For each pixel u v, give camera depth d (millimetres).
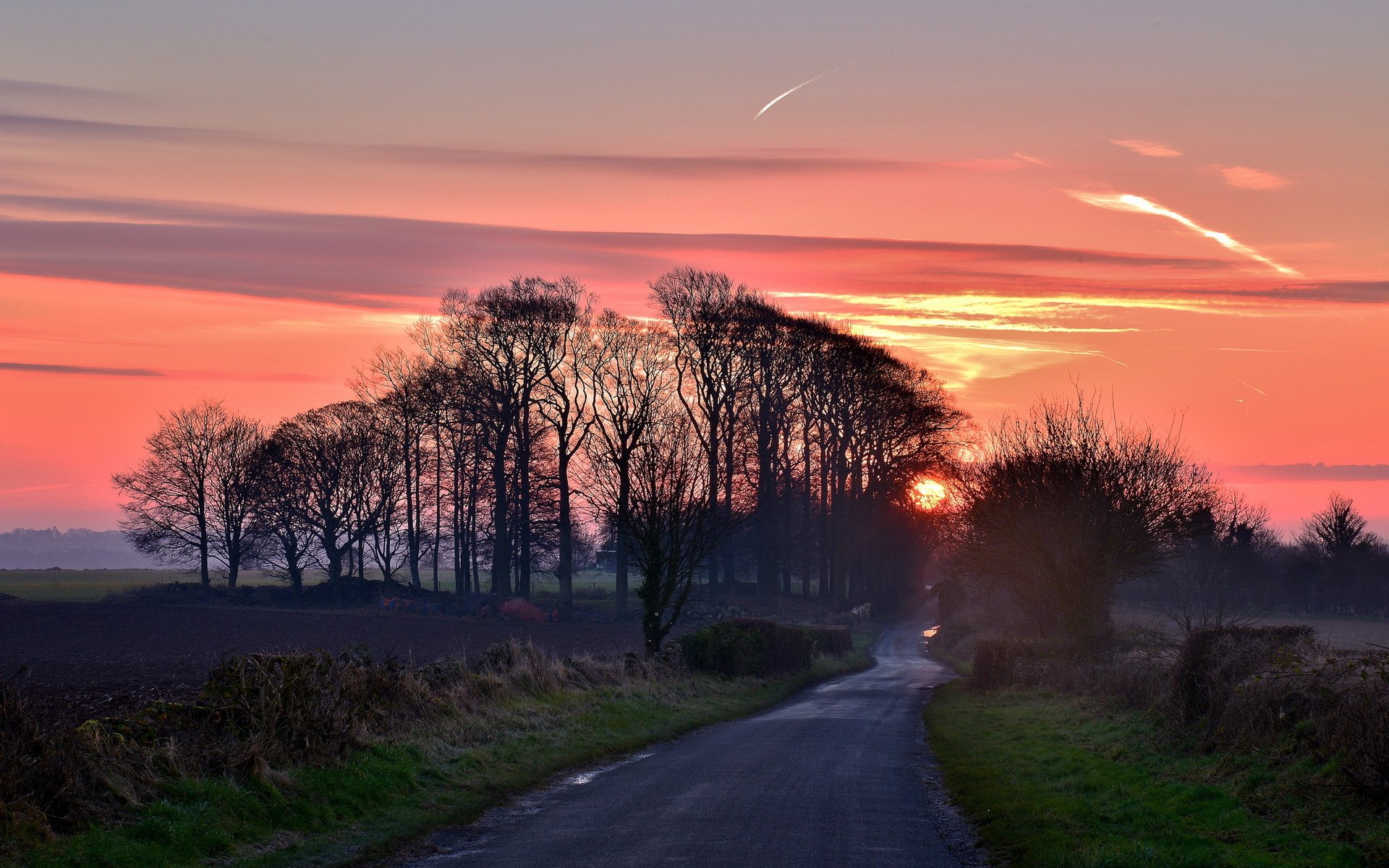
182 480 79500
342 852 10883
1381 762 9977
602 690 24953
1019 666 31734
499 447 63219
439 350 65062
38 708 20031
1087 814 11945
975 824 12516
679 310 58875
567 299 60375
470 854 10977
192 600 76688
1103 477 31484
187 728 12766
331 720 13938
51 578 127875
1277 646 15641
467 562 76438
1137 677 20734
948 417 69375
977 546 35531
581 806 13625
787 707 30875
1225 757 13211
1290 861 8977
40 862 8945
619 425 43594
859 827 12195
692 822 12430
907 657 60562
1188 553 45500
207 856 10117
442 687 19547
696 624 61469
